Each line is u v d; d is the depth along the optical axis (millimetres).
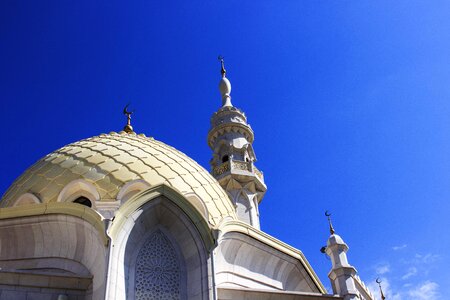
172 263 21750
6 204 29062
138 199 21719
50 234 23562
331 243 25672
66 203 23109
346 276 24500
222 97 56781
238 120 51969
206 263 21297
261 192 48031
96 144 32281
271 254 27547
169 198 22203
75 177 28812
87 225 22078
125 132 37781
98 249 21141
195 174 32562
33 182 29375
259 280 26906
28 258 23531
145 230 22000
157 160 31578
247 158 49344
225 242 25453
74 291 20828
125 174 29188
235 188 46031
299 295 23609
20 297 20062
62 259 23109
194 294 20875
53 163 30406
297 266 28562
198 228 22047
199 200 30438
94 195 27734
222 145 49938
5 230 23656
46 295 20422
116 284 19594
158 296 20750
